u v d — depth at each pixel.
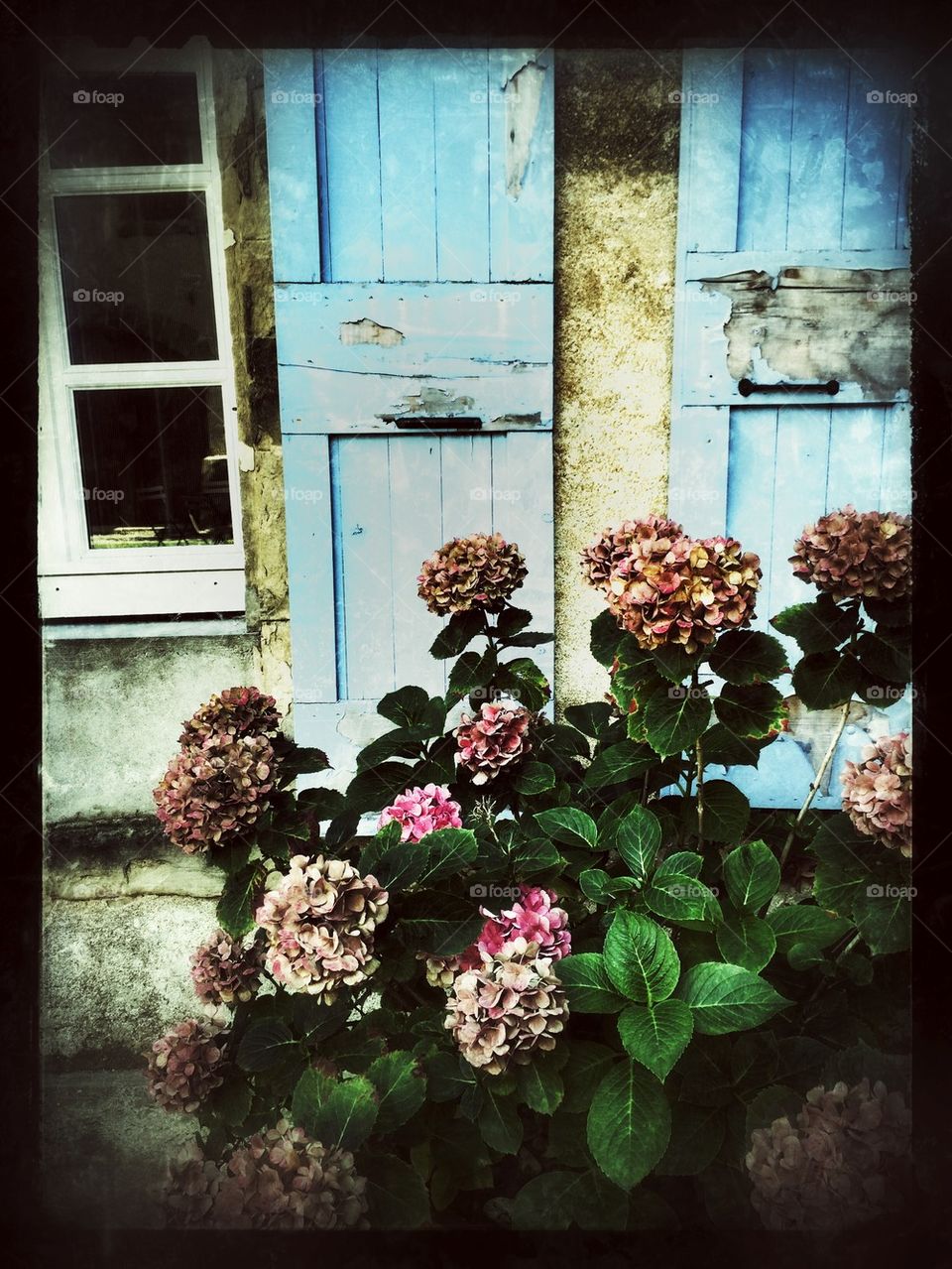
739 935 1.33
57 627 2.31
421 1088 1.33
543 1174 1.37
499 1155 1.50
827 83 1.99
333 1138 1.30
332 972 1.26
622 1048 1.38
